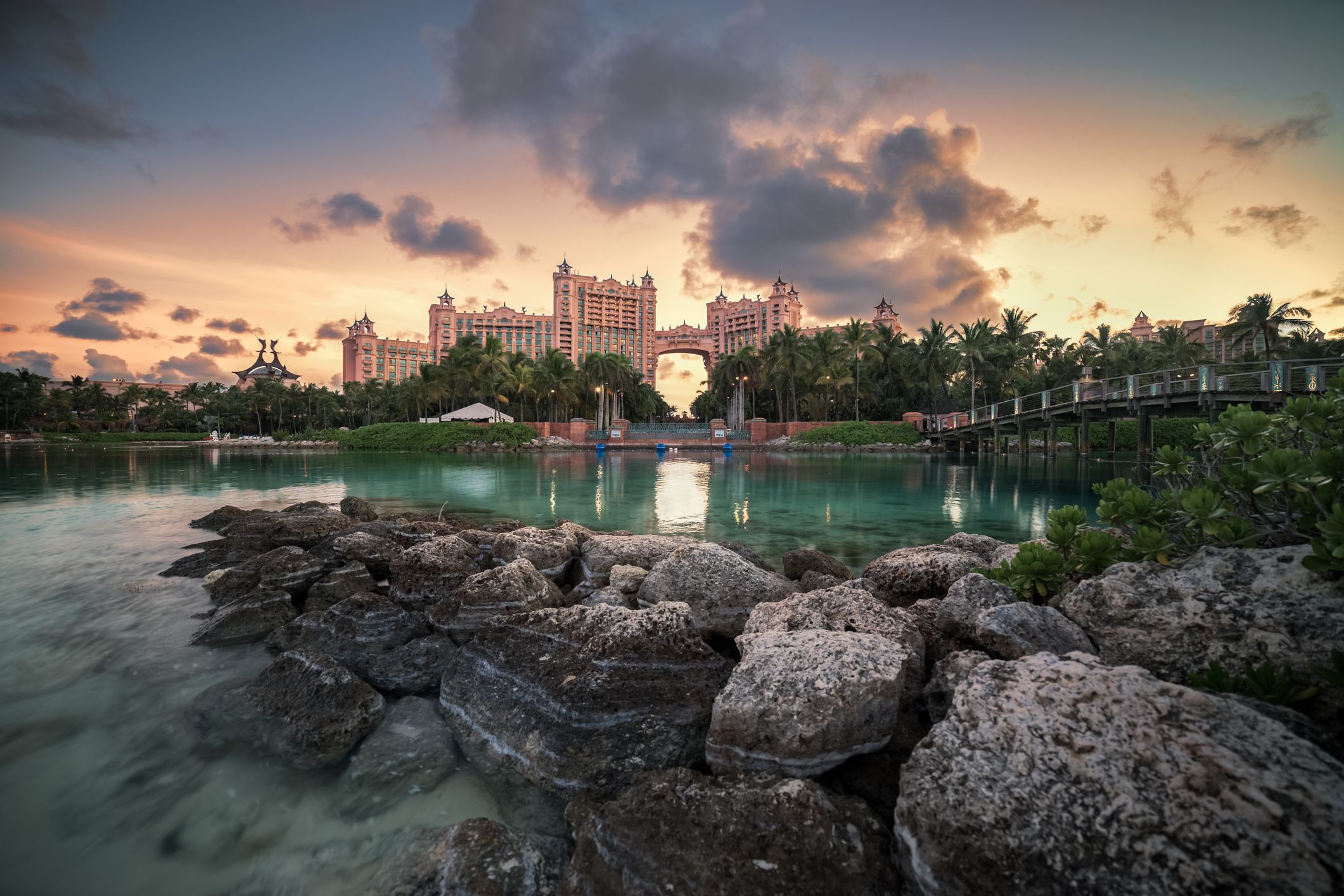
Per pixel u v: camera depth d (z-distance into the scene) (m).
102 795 3.29
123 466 30.81
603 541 7.48
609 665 3.91
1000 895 1.96
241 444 61.44
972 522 12.40
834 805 2.64
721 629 5.24
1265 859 1.73
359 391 98.25
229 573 6.86
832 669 3.20
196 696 4.42
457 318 155.38
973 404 54.03
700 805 2.62
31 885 2.68
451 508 14.38
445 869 2.56
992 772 2.24
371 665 4.75
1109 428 30.83
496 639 4.44
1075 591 3.79
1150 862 1.84
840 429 51.25
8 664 5.02
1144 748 2.12
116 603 6.58
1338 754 2.19
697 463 33.34
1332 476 3.24
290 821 3.10
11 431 86.81
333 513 9.54
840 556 9.15
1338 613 2.78
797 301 152.38
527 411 81.38
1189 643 3.09
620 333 165.75
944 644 4.14
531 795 3.31
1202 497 3.73
